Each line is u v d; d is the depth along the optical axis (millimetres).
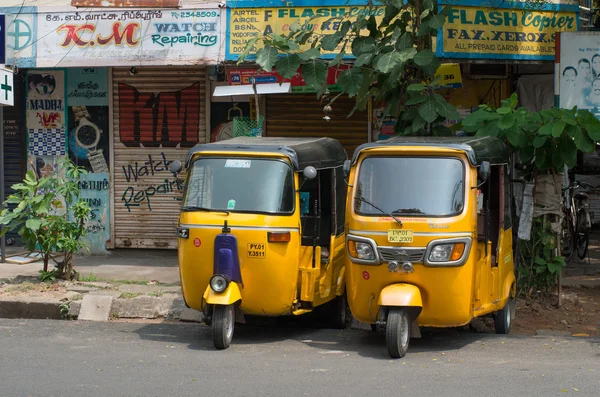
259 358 7883
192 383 6781
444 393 6438
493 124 10164
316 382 6828
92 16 12758
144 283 11578
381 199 8242
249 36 12477
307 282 9000
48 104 14258
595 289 11969
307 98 13773
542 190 10828
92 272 12516
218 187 8828
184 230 8758
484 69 13641
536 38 12469
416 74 11102
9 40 12922
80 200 11656
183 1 12719
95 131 14172
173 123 14000
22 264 13125
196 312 10109
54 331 9227
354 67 10734
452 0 12094
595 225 17734
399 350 7824
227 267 8477
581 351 8234
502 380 6859
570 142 10172
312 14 12406
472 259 8070
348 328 10312
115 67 14023
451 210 8062
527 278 10977
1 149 12805
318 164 9391
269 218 8617
